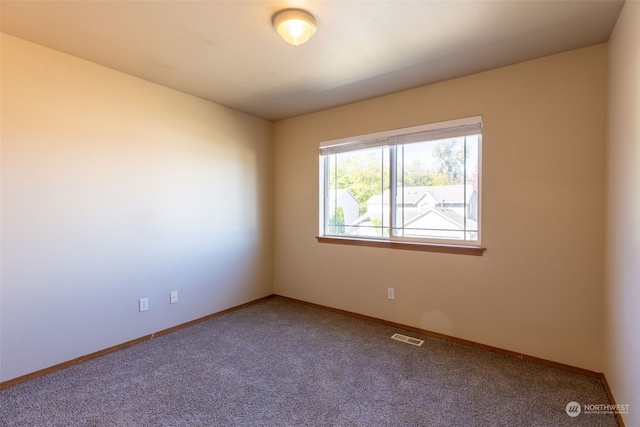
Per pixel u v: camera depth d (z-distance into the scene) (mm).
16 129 2154
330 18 1925
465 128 2771
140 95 2832
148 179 2896
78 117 2447
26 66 2193
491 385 2150
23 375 2186
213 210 3469
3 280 2107
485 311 2678
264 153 4078
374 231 3393
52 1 1770
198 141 3312
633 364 1572
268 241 4156
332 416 1847
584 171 2268
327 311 3676
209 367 2395
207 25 2012
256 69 2645
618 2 1763
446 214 2920
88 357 2502
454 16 1907
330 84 2947
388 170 3266
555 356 2385
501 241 2592
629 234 1648
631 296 1609
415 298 3061
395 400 1994
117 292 2686
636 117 1545
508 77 2551
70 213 2410
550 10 1844
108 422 1777
